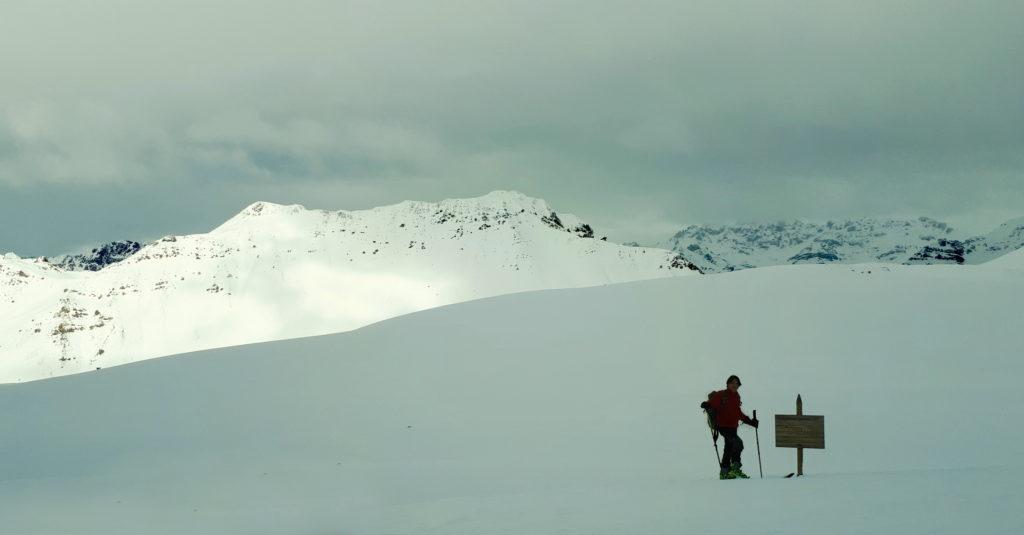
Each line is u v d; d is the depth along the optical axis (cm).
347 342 4759
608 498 1416
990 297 4419
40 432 3575
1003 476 1309
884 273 5278
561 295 5284
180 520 1858
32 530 1805
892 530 957
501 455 2672
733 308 4509
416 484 2330
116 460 3041
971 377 3250
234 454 2978
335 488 2341
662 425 2880
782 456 2384
